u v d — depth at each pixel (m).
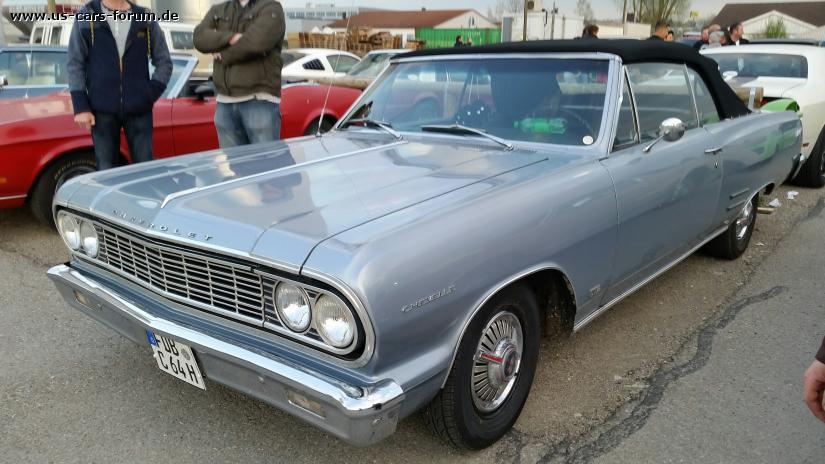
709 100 4.04
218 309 2.29
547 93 3.25
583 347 3.48
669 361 3.34
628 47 3.26
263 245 2.11
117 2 4.66
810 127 6.61
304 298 2.05
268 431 2.74
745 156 4.14
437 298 2.12
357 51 17.61
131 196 2.62
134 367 3.25
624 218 2.98
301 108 6.71
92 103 4.73
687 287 4.31
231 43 4.61
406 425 2.78
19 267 4.58
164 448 2.62
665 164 3.29
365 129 3.72
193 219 2.34
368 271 1.95
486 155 3.02
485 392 2.51
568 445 2.65
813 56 7.11
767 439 2.69
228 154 3.23
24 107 5.15
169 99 5.79
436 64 3.68
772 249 5.07
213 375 2.31
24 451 2.59
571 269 2.70
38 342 3.48
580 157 2.98
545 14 26.11
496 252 2.32
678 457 2.58
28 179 4.95
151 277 2.52
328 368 2.06
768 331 3.67
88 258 2.83
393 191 2.50
